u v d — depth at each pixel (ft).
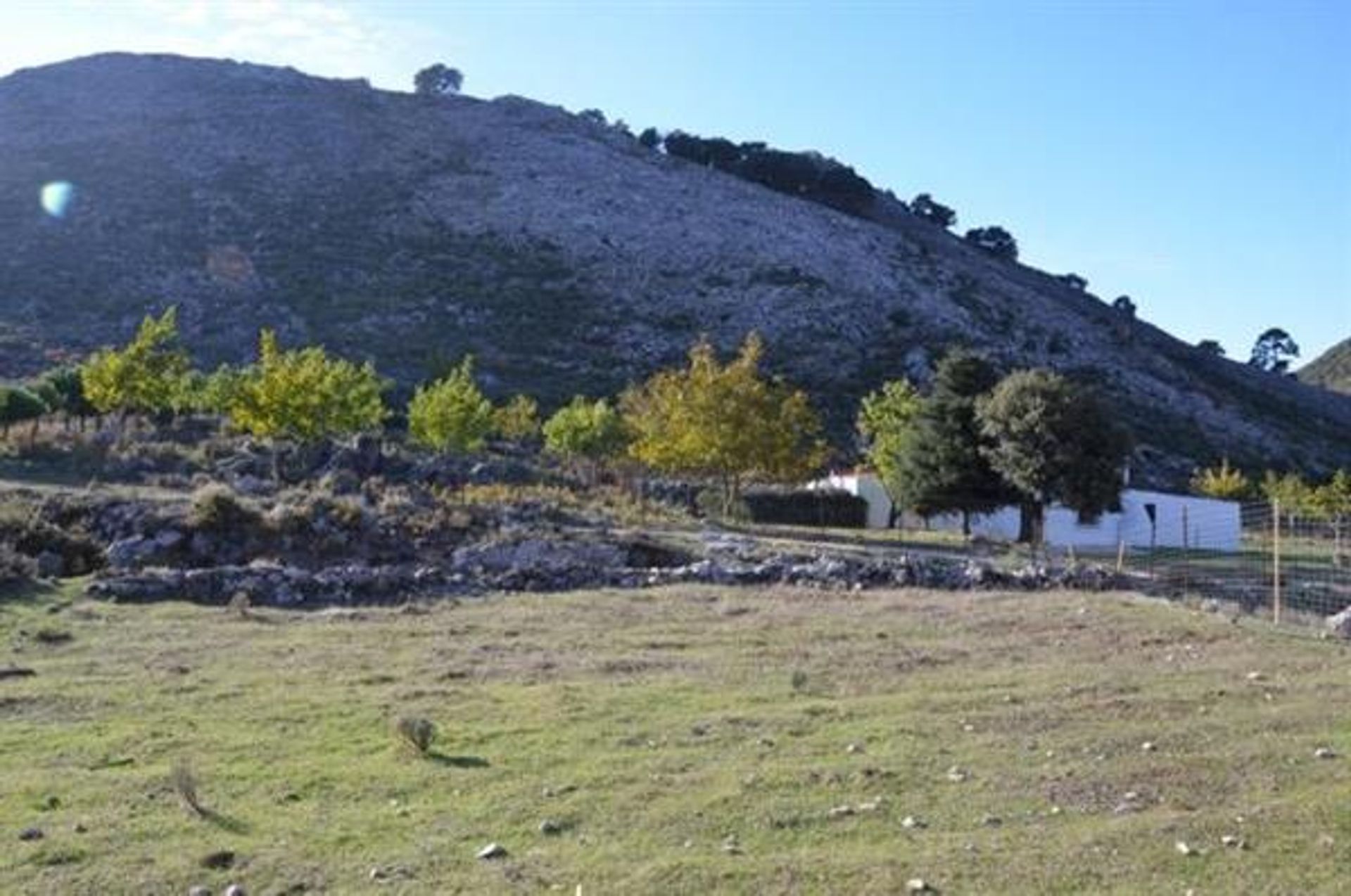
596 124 539.70
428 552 100.68
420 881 29.30
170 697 49.67
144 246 352.90
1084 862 29.84
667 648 63.05
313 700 49.26
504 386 293.23
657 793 36.17
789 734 43.47
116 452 141.79
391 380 274.57
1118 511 139.33
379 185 424.46
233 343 300.40
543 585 88.22
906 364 336.90
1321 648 61.31
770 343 343.26
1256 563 137.90
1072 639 64.90
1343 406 495.41
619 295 365.61
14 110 452.76
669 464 165.37
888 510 189.06
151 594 77.05
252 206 393.09
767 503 181.57
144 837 32.53
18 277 321.52
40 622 67.72
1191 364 457.68
